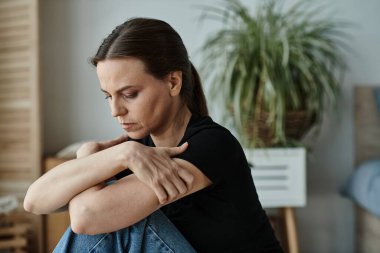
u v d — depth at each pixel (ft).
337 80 7.94
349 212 8.17
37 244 7.36
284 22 6.90
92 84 8.00
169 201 2.52
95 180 2.56
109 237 2.65
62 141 8.02
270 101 6.33
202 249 2.79
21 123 7.47
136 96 2.61
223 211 2.75
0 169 7.59
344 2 7.95
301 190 6.66
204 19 7.92
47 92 7.96
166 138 2.94
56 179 2.64
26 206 2.72
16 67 7.44
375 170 6.88
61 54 7.94
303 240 8.20
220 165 2.66
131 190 2.51
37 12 7.29
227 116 6.91
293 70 6.66
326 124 8.03
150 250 2.62
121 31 2.60
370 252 7.38
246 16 6.78
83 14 7.93
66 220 7.36
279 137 6.58
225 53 6.68
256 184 6.66
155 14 7.96
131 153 2.52
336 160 8.09
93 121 8.04
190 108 3.06
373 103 7.97
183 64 2.81
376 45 7.99
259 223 2.99
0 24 7.47
